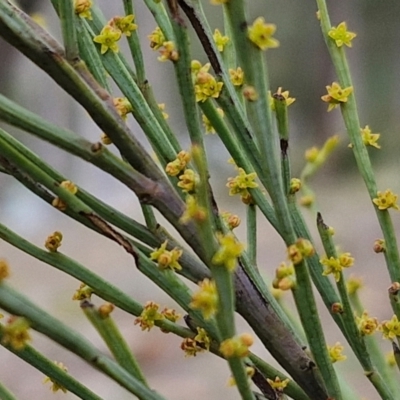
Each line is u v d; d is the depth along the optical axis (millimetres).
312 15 3092
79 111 1830
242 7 470
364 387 951
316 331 475
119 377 469
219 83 478
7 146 468
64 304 1514
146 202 472
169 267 478
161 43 487
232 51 493
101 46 482
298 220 488
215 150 2107
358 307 506
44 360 471
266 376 488
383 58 3018
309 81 3115
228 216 490
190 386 1175
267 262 1634
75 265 478
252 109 474
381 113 2930
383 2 2975
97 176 2275
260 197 485
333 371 477
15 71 2393
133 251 476
